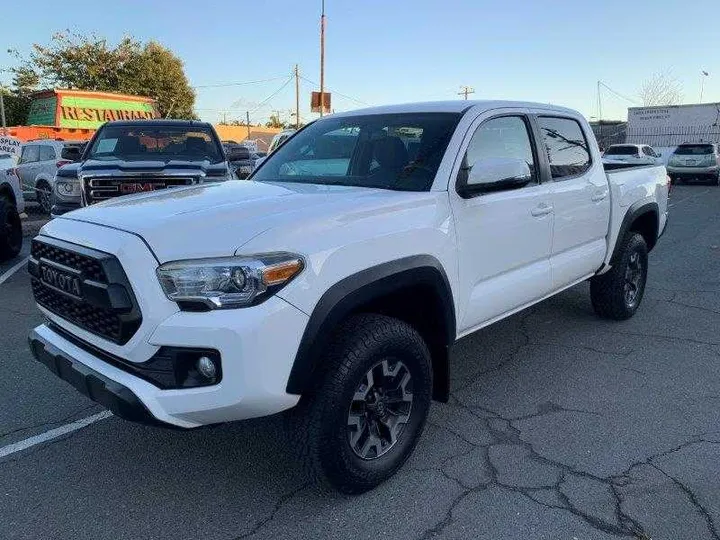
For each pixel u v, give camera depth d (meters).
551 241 4.28
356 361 2.75
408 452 3.16
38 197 15.45
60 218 3.12
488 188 3.51
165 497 3.01
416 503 2.95
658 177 6.00
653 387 4.29
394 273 2.90
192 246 2.52
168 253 2.51
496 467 3.26
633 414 3.87
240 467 3.27
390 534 2.73
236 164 9.80
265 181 3.91
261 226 2.62
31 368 4.63
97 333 2.75
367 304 3.01
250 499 2.99
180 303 2.49
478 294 3.65
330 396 2.70
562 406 3.99
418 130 3.73
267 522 2.82
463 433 3.63
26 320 5.87
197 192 3.42
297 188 3.50
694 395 4.15
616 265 5.41
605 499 2.97
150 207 3.00
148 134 8.64
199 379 2.52
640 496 2.99
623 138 40.12
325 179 3.80
